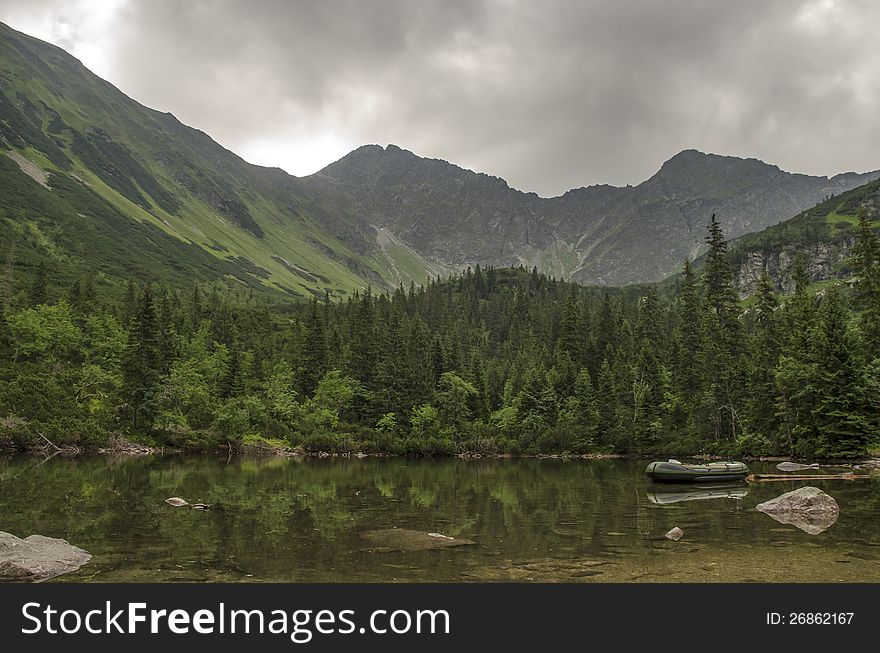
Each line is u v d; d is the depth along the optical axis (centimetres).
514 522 2734
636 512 3050
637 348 12394
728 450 7331
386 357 10300
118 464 5503
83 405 7419
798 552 2091
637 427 8562
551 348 15075
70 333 9950
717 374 8300
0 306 10156
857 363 6169
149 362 7744
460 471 5866
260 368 11344
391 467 6338
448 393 9619
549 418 9406
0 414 6178
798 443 6419
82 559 1962
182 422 7844
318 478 4878
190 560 1961
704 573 1830
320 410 9281
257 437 8325
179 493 3628
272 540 2277
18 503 3117
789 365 6706
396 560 1978
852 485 4222
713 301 10262
